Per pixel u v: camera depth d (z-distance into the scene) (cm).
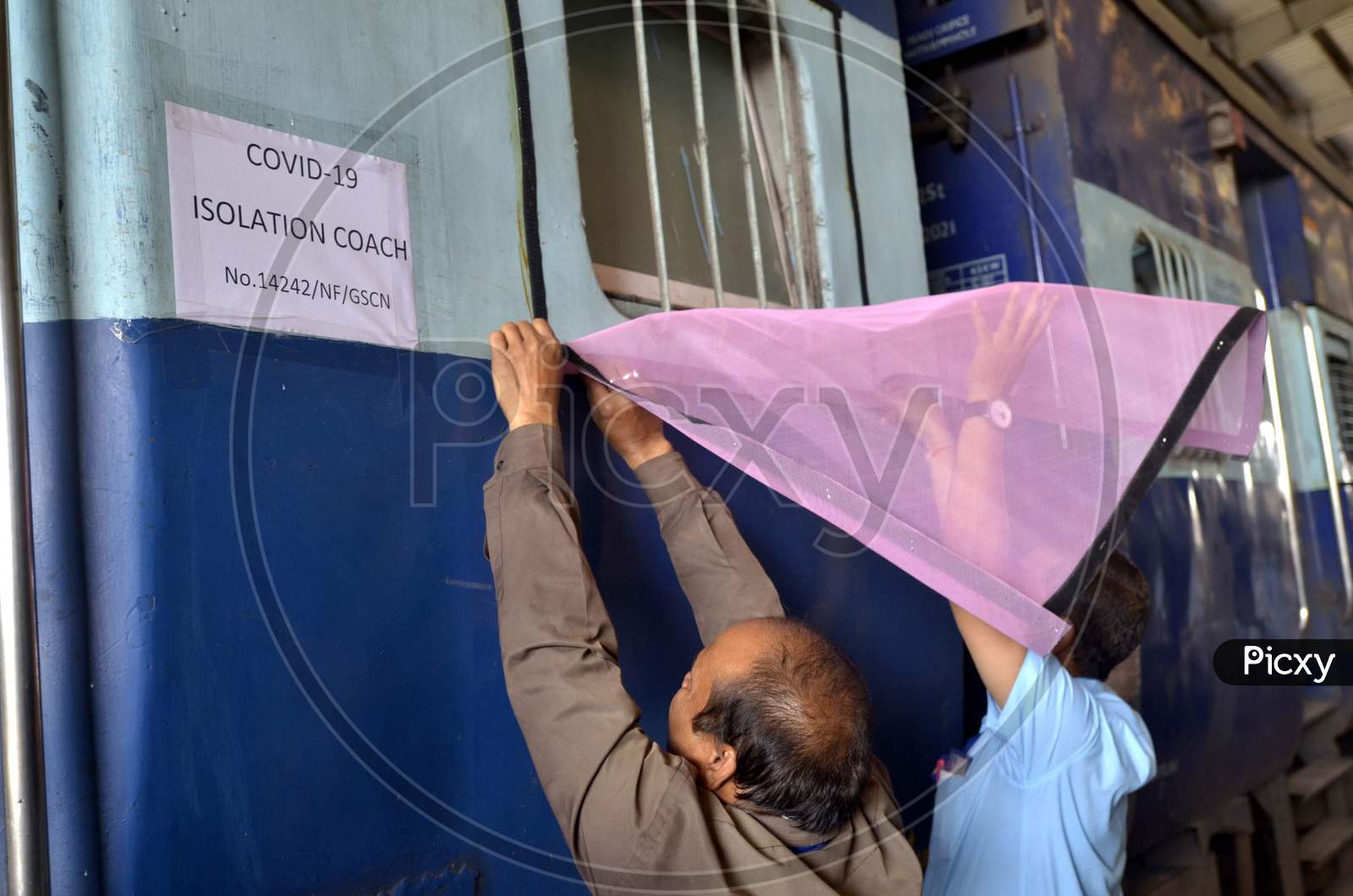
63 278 102
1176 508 296
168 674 100
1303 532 430
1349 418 480
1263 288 463
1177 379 137
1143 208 305
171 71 106
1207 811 304
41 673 97
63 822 96
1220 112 368
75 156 103
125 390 100
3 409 89
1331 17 458
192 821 100
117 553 100
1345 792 412
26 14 101
